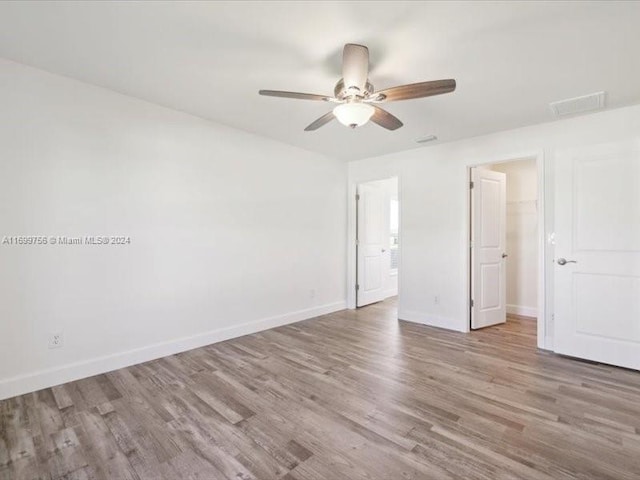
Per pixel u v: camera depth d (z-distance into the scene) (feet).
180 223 10.34
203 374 8.71
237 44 6.68
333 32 6.24
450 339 11.78
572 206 9.96
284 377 8.53
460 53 6.86
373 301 18.02
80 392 7.67
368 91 6.97
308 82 8.26
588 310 9.71
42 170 7.84
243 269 12.13
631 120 9.31
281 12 5.70
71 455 5.51
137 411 6.86
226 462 5.37
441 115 10.18
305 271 14.60
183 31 6.28
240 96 9.11
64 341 8.18
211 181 11.10
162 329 9.96
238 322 11.98
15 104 7.48
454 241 13.07
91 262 8.60
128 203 9.23
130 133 9.23
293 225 14.01
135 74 7.97
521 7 5.51
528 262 15.15
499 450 5.64
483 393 7.68
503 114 10.07
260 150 12.62
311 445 5.79
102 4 5.54
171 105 9.79
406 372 8.87
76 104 8.30
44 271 7.89
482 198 13.29
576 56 6.94
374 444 5.82
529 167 15.07
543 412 6.85
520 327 13.39
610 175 9.33
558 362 9.61
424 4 5.46
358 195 16.92
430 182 13.78
